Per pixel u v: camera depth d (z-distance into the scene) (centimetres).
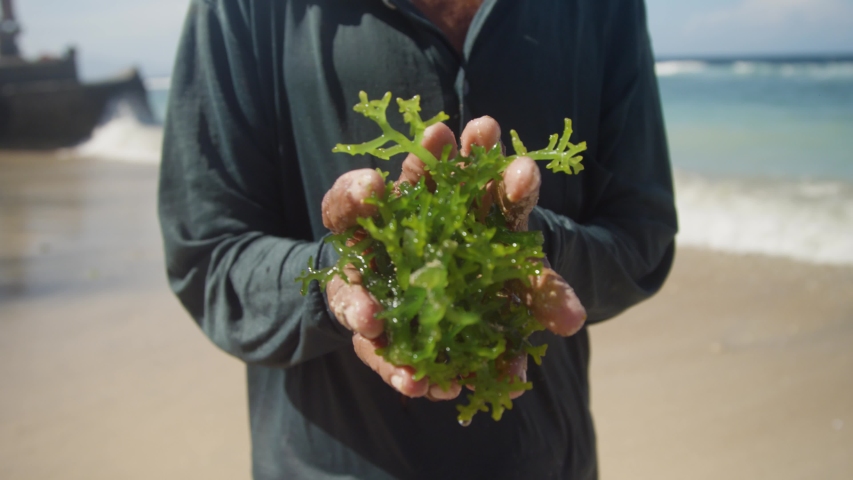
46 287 249
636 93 83
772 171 475
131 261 278
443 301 52
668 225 82
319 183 76
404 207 56
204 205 76
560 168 58
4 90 882
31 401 171
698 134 679
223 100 77
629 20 83
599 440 154
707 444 151
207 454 150
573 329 54
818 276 247
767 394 168
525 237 57
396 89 73
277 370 82
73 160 682
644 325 211
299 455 78
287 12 76
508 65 74
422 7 77
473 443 73
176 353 195
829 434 151
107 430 159
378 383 74
